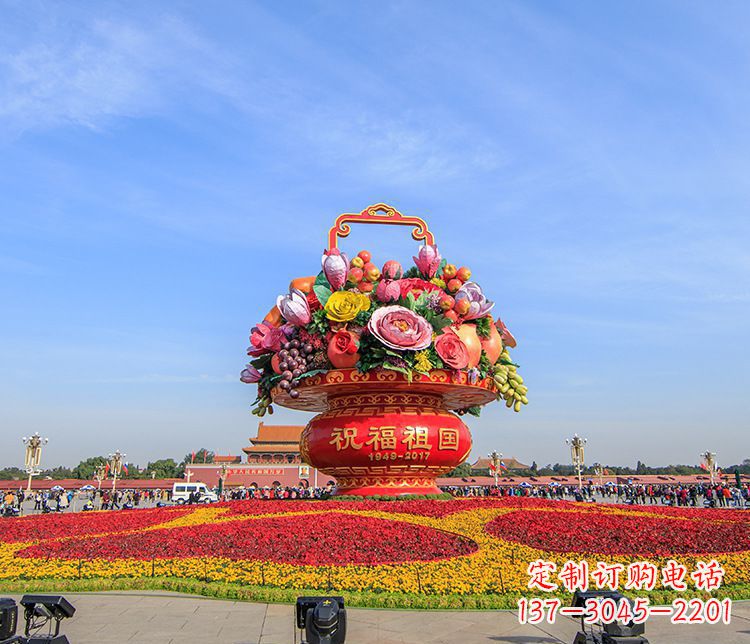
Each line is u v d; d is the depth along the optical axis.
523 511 20.20
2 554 15.20
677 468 141.50
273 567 13.18
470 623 10.40
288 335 22.73
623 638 8.09
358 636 9.67
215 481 94.44
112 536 16.98
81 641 9.47
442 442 22.45
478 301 22.72
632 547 15.14
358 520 17.62
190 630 10.02
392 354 20.50
